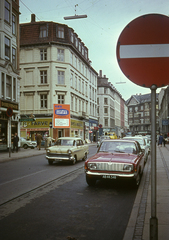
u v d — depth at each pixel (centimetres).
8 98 2548
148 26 324
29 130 3981
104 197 693
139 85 329
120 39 330
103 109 7669
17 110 2667
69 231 441
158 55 324
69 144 1552
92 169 803
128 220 500
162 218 479
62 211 558
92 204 619
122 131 9488
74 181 924
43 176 1027
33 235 421
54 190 771
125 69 330
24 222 484
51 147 1481
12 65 2575
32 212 547
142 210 557
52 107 3919
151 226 329
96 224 477
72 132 4291
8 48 2553
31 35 4047
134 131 12394
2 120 2412
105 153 911
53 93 3928
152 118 325
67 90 4038
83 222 488
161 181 873
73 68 4322
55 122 3878
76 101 4581
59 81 4016
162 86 324
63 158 1411
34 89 3991
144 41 326
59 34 4038
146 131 11700
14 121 2642
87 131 5328
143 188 810
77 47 4566
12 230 443
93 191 766
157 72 324
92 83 5894
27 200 649
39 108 3969
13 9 2658
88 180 831
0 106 2327
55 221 491
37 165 1424
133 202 642
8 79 2569
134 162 794
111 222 489
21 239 405
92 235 425
